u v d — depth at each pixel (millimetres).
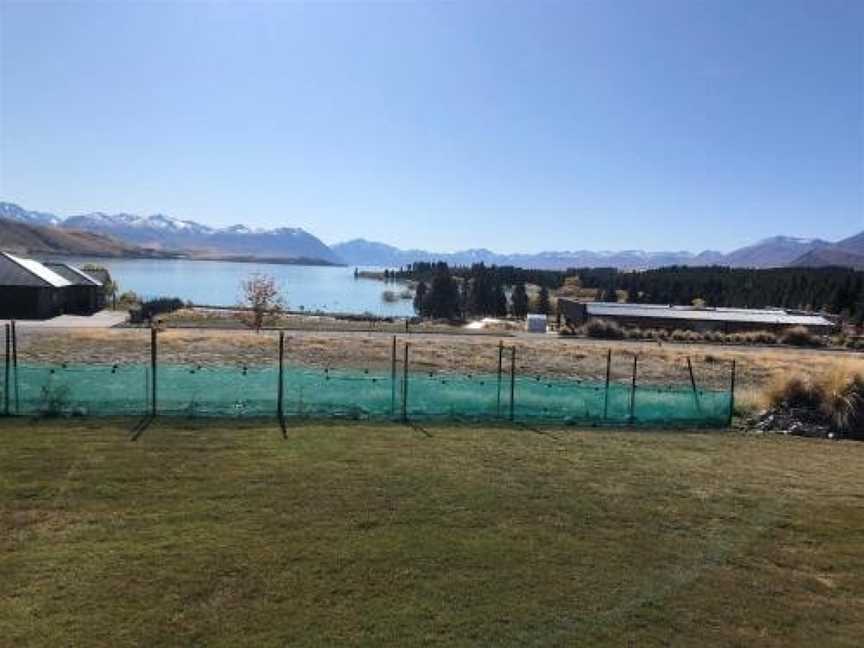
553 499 9586
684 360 32688
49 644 5570
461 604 6539
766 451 13336
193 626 5930
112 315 55250
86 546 7352
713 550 8156
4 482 9156
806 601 7027
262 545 7559
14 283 48344
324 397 15219
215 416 13461
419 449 11766
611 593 6938
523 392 16906
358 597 6559
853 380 15938
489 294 97688
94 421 12664
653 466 11648
